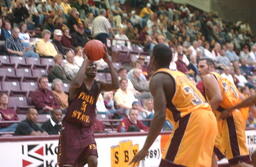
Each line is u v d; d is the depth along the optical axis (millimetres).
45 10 19203
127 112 13586
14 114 12125
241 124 7980
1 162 8984
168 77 5766
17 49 15305
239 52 27516
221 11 34031
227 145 7965
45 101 12656
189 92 5824
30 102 13039
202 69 8188
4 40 15188
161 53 5887
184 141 5742
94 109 7926
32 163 9445
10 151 9125
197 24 27547
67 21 18469
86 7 21844
